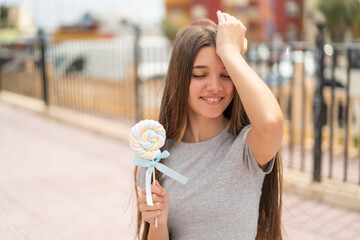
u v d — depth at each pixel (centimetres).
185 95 171
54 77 1089
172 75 174
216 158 172
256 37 4969
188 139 181
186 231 171
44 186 541
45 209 466
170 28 4172
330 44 484
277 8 4872
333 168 598
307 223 419
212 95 168
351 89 752
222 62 166
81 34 4566
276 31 4884
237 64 155
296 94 729
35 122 987
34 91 1220
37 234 404
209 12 5019
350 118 661
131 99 889
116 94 926
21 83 1282
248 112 152
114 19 4603
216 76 167
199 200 168
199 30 169
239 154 166
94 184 547
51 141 798
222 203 166
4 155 697
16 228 416
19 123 978
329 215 438
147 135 155
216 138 176
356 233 398
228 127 177
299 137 739
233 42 162
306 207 459
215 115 170
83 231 411
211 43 166
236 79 154
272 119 147
